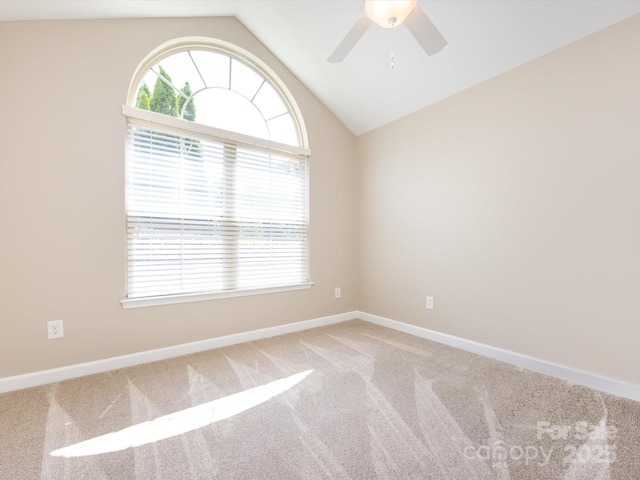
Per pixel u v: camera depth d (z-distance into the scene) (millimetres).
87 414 1577
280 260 2982
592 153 1835
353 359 2314
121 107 2141
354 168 3533
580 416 1539
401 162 3041
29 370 1865
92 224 2047
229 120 2727
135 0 1998
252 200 2797
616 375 1757
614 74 1747
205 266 2531
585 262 1872
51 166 1919
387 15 1414
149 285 2287
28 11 1761
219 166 2615
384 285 3234
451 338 2613
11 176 1816
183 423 1503
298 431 1438
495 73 2271
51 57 1926
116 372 2074
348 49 1700
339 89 2998
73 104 1987
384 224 3223
